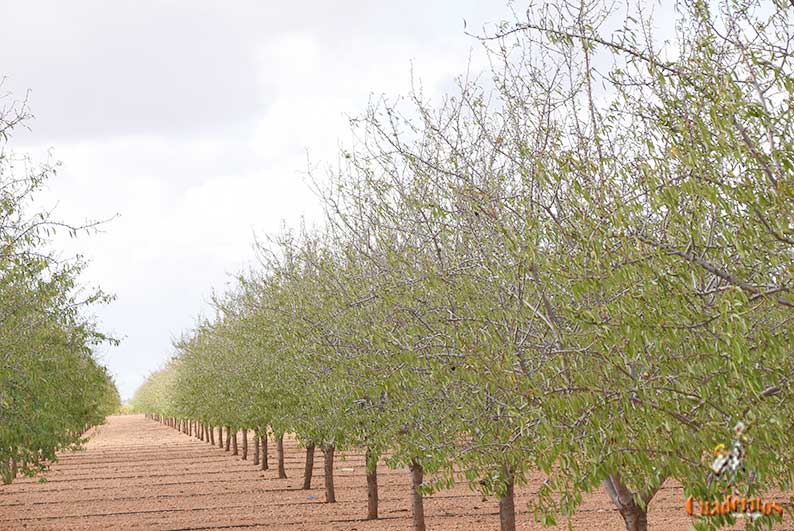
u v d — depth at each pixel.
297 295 15.53
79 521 22.62
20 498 28.59
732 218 5.88
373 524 19.53
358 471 34.94
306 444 24.27
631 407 6.52
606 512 19.36
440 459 10.23
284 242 16.02
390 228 10.63
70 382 21.33
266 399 23.92
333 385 13.93
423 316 9.34
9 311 14.43
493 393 8.48
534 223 6.94
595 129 7.38
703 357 6.11
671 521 17.62
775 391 6.23
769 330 6.22
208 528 20.30
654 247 6.29
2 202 12.68
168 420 97.88
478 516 20.17
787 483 7.04
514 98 8.69
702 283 6.29
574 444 6.97
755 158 5.93
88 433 84.88
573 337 7.11
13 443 16.19
